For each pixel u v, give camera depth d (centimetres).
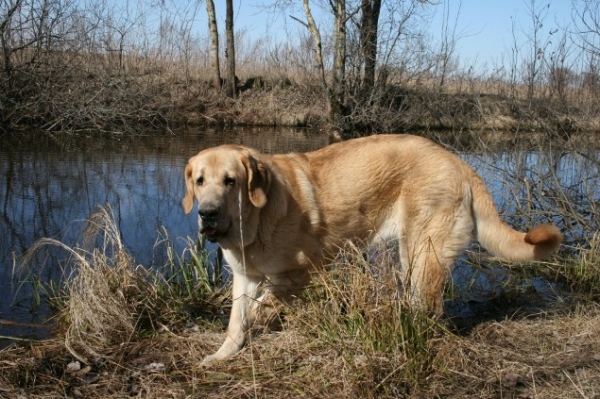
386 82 2025
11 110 1614
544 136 906
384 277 411
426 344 392
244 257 428
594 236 649
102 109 1675
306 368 389
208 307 527
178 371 396
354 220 467
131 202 880
